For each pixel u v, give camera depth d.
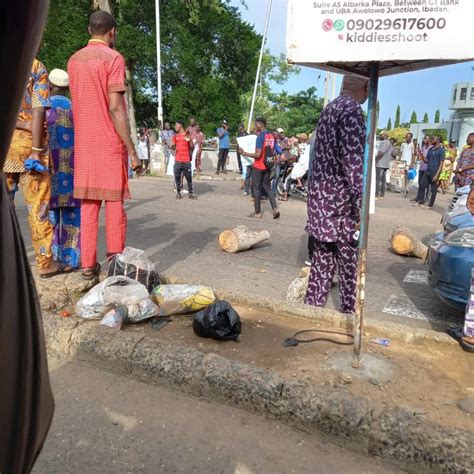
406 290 5.32
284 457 2.45
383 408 2.51
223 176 18.72
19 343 1.07
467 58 2.31
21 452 1.11
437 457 2.26
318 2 2.44
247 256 6.57
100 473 2.33
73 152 4.52
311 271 4.07
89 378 3.15
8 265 1.02
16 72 0.92
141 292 3.89
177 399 2.92
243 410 2.80
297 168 11.82
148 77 27.73
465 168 9.66
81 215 4.19
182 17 26.30
